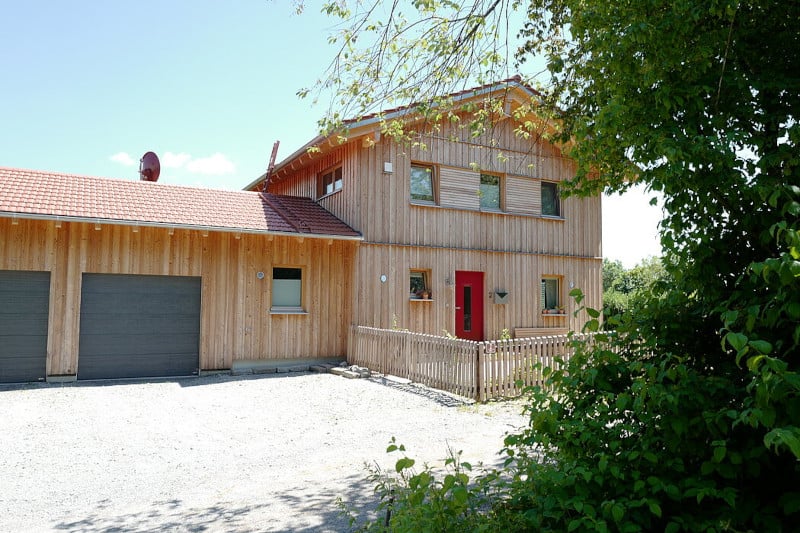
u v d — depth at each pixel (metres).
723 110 3.37
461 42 6.23
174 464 6.04
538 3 6.37
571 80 6.16
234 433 7.36
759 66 3.55
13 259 10.62
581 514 2.72
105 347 11.34
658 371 2.74
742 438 2.59
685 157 2.96
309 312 13.22
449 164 14.86
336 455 6.32
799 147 3.02
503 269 15.54
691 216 3.25
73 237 11.14
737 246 3.14
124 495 5.07
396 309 13.84
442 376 10.19
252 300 12.65
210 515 4.49
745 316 2.63
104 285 11.39
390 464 5.85
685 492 2.45
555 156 16.73
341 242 13.74
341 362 13.30
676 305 3.13
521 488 3.16
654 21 3.58
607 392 2.95
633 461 2.74
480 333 15.09
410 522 2.95
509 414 8.31
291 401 9.38
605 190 5.29
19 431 7.34
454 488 2.96
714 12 3.26
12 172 12.45
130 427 7.63
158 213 11.85
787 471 2.56
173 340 11.92
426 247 14.37
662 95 3.33
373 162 13.79
